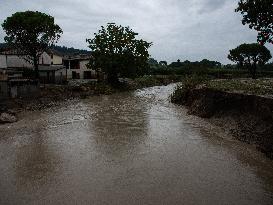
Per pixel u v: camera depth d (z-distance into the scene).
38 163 14.96
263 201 11.03
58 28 41.59
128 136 20.16
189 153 16.53
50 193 11.66
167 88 60.12
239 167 14.35
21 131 21.48
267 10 21.25
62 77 50.38
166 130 21.91
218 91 26.17
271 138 16.62
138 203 10.87
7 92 32.03
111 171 13.87
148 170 14.00
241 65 76.62
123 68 53.50
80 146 17.83
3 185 12.45
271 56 74.31
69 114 28.05
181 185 12.37
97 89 47.22
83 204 10.80
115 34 53.44
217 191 11.83
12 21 38.72
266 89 25.11
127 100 39.62
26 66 49.38
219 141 18.84
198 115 27.14
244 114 21.69
